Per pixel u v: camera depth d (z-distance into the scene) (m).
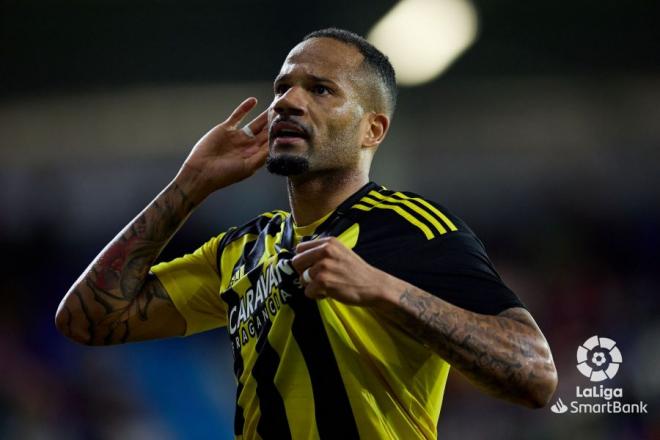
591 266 35.41
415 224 9.59
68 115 37.41
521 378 8.74
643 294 33.69
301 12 35.50
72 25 36.91
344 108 10.05
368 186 10.29
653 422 25.77
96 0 36.16
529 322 9.06
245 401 9.98
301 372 9.44
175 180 10.91
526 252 36.09
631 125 36.47
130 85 37.16
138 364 29.23
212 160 10.87
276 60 36.41
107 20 36.72
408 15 27.55
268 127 10.58
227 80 36.59
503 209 36.84
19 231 37.16
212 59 36.62
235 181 10.90
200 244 35.66
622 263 35.78
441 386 9.68
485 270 9.32
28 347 31.17
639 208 36.62
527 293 34.53
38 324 32.62
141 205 37.56
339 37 10.41
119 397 28.75
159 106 37.12
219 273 11.07
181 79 36.94
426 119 36.44
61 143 37.50
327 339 9.32
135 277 10.96
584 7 35.66
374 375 9.25
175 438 28.61
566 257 35.69
